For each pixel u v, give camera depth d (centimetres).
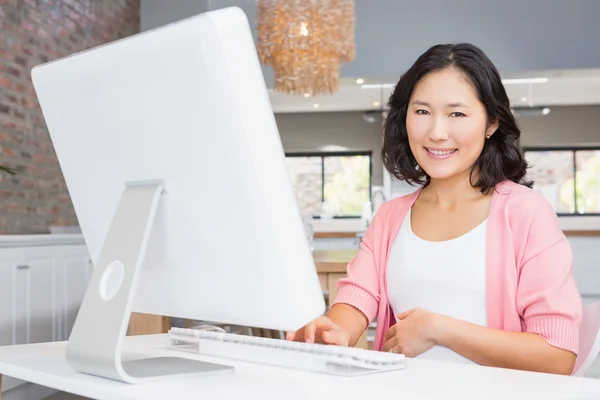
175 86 87
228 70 81
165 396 85
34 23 496
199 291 99
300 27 474
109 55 94
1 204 453
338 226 852
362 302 145
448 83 130
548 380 93
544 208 130
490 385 90
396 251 143
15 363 110
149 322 252
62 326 403
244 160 84
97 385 93
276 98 943
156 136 93
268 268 89
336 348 102
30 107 491
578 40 630
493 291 129
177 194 95
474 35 640
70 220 542
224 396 84
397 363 102
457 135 130
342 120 1066
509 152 137
